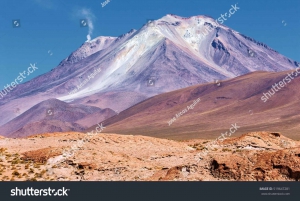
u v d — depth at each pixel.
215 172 40.88
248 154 41.91
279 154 39.72
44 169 51.34
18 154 57.78
